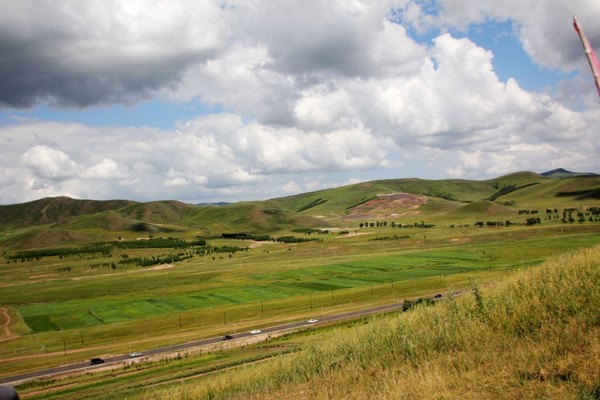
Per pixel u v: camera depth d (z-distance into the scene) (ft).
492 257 563.48
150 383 145.89
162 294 505.66
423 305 61.52
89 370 234.79
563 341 31.53
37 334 366.43
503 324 40.14
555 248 580.71
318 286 471.21
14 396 28.71
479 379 29.45
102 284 647.97
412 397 29.78
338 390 37.22
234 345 252.01
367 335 52.80
